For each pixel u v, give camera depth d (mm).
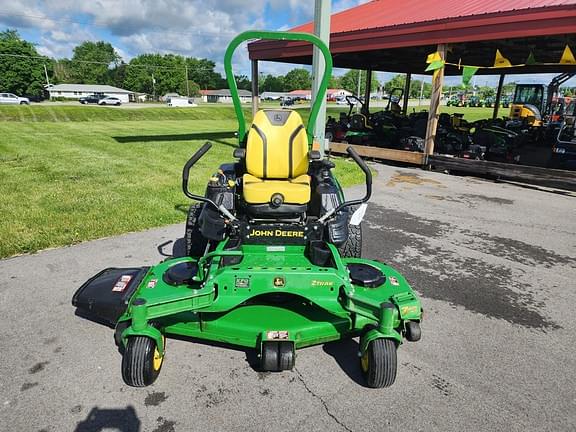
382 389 2750
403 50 14242
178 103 68438
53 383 2721
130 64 106875
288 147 3658
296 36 3766
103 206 6340
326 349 3162
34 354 2994
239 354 3068
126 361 2529
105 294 3084
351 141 13508
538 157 14305
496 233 6043
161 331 2869
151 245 5039
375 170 10914
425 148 11008
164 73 105812
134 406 2549
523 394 2756
